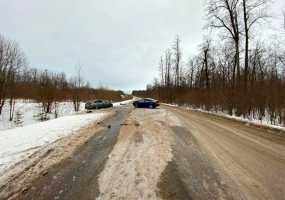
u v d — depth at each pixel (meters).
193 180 4.67
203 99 33.31
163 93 67.56
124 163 5.70
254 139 9.33
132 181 4.57
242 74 24.22
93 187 4.31
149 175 4.90
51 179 4.72
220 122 15.45
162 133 9.98
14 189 4.28
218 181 4.64
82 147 7.40
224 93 26.86
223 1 21.80
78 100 39.25
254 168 5.50
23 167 5.47
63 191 4.16
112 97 72.62
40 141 8.34
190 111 26.91
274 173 5.18
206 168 5.42
